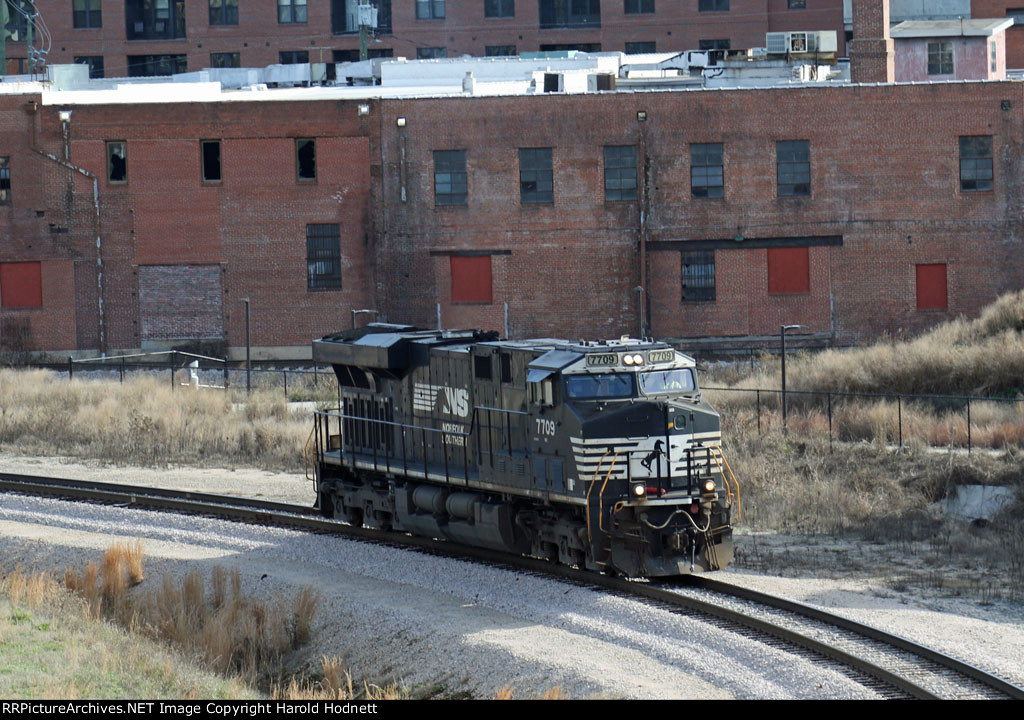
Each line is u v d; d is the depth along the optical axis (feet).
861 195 419.33
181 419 310.86
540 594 156.04
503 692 120.78
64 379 390.83
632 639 137.39
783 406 274.36
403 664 141.59
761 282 423.23
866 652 129.39
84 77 598.75
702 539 158.10
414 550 183.73
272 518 208.23
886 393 301.22
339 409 217.36
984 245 417.08
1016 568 172.14
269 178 428.56
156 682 130.41
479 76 531.09
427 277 428.56
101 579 176.35
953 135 416.05
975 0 599.98
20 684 123.85
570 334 426.92
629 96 419.74
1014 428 249.96
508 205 424.87
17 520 214.28
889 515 204.44
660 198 421.59
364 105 424.87
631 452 155.84
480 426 175.11
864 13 445.37
